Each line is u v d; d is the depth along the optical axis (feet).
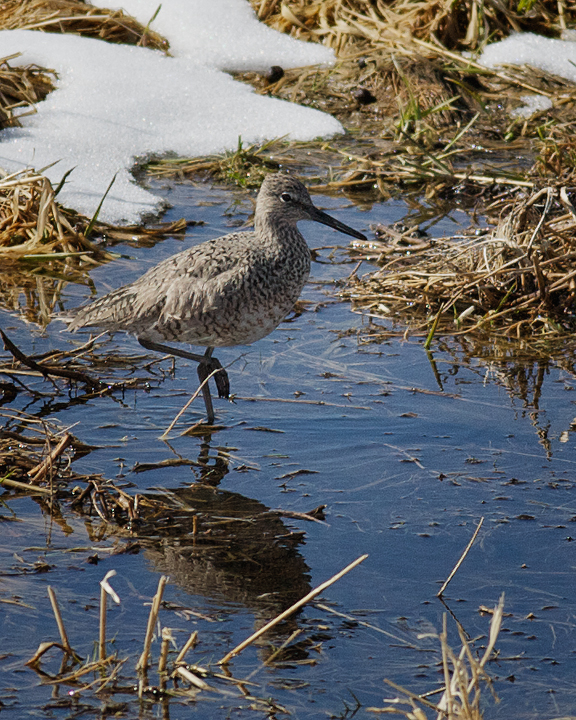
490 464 24.75
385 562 20.75
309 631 18.51
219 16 52.80
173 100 47.26
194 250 27.86
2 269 35.73
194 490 23.49
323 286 35.58
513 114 47.65
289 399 27.99
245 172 43.14
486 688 17.10
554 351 31.24
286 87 49.55
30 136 43.14
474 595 19.67
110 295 28.32
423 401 27.96
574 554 21.06
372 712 16.43
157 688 16.80
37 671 17.15
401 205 41.42
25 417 26.43
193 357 28.25
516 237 34.76
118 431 26.20
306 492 23.48
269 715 16.31
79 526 21.90
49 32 50.55
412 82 48.37
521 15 52.85
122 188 40.93
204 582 19.94
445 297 34.40
